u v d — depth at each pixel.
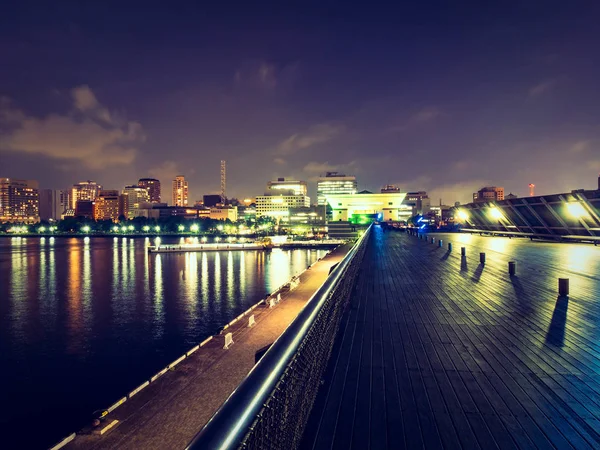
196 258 120.19
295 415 3.23
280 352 2.64
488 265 20.89
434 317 9.93
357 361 6.70
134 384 31.19
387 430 4.42
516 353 7.17
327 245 153.75
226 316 53.47
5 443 22.41
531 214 42.88
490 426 4.52
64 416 25.72
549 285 14.62
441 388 5.62
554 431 4.41
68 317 52.41
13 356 37.84
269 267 100.19
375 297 12.51
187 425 15.82
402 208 180.00
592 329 8.80
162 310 56.53
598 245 33.91
